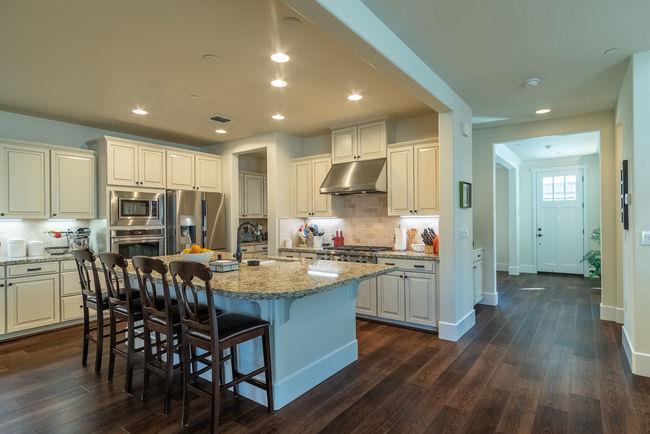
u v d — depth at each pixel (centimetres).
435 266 392
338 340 304
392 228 493
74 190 452
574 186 776
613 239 435
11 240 412
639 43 270
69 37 256
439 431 217
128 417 233
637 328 289
